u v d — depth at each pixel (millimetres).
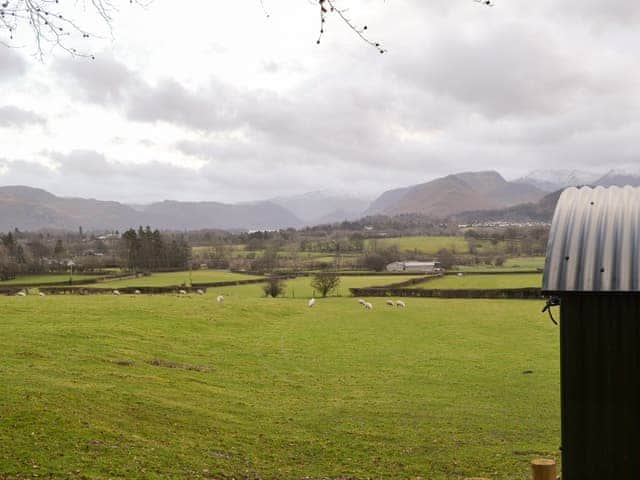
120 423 19297
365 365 36062
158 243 158875
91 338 34844
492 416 24734
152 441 18141
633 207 13133
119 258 152125
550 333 49938
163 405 22328
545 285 11789
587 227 12781
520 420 24172
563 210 13383
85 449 16531
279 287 90438
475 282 105188
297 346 41375
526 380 32469
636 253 11992
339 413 24438
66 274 122938
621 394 11594
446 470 17531
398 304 72312
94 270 132375
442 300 81000
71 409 19484
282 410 24422
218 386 27750
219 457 17547
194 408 22719
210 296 74250
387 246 190750
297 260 163250
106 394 22281
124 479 14820
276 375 31922
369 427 22344
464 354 40375
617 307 11617
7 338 31859
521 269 134500
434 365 36500
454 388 30453
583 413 11820
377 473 17094
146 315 45969
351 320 57656
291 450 19000
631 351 11531
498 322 56938
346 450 19328
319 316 60062
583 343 11820
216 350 37250
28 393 20266
